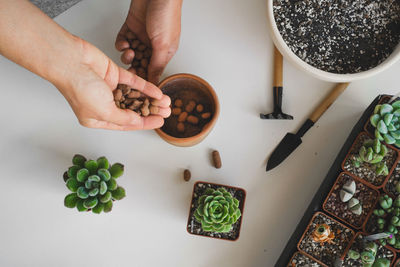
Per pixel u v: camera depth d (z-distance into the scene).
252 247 0.63
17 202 0.64
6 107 0.65
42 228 0.64
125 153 0.65
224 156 0.64
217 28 0.66
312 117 0.63
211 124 0.59
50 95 0.66
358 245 0.57
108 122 0.56
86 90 0.50
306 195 0.63
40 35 0.48
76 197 0.58
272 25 0.58
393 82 0.64
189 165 0.64
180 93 0.63
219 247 0.63
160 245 0.63
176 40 0.62
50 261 0.63
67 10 0.66
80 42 0.51
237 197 0.62
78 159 0.58
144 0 0.59
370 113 0.59
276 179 0.64
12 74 0.66
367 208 0.58
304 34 0.60
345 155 0.59
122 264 0.63
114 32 0.66
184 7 0.66
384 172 0.56
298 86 0.65
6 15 0.46
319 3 0.61
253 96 0.65
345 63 0.60
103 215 0.64
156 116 0.58
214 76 0.65
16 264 0.63
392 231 0.55
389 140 0.56
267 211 0.63
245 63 0.65
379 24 0.60
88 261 0.63
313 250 0.58
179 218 0.63
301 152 0.64
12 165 0.65
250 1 0.66
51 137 0.65
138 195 0.64
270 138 0.64
